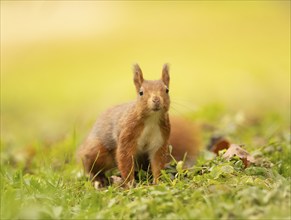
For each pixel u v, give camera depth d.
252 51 27.12
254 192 6.34
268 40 28.78
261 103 17.75
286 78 21.45
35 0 13.10
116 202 6.88
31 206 6.51
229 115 14.03
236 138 11.37
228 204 6.13
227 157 8.20
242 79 21.48
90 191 7.45
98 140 8.98
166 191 6.77
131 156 8.38
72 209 6.79
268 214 5.85
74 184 8.16
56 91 22.44
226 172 7.45
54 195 7.20
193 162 9.15
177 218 6.07
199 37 29.61
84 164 9.19
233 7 34.44
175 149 9.47
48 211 6.21
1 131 16.16
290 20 32.44
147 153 8.62
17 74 25.77
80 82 23.75
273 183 7.26
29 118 18.06
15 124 17.45
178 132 9.55
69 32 31.42
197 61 25.45
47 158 9.98
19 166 10.66
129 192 7.16
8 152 12.48
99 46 28.98
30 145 12.90
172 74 23.42
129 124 8.31
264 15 33.00
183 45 28.44
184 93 20.08
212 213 5.95
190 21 32.22
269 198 6.21
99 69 25.48
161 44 28.72
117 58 27.12
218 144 9.55
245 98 18.59
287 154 9.12
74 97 21.23
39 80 24.55
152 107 7.96
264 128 12.88
